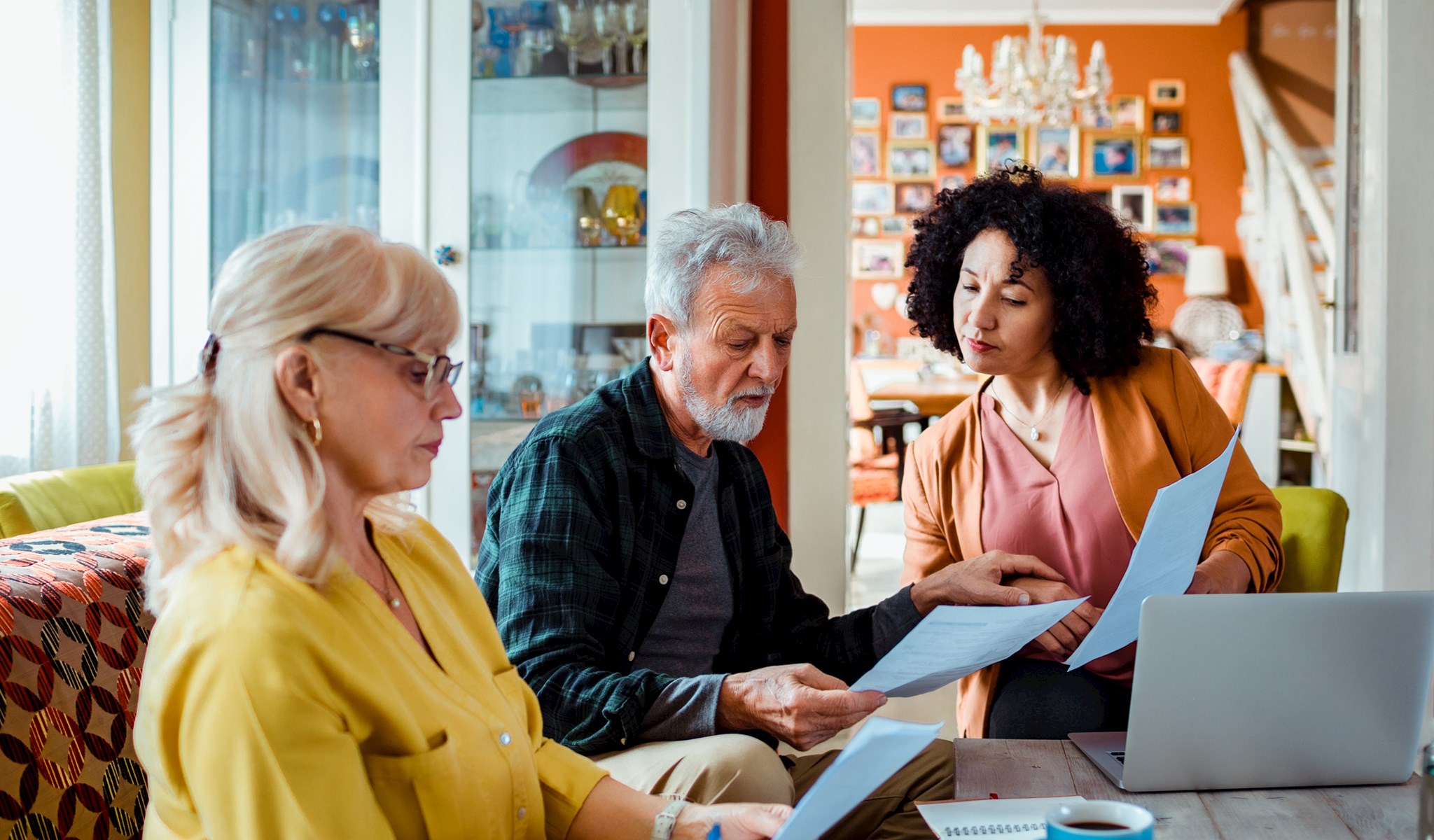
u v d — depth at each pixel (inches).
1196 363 207.9
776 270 54.7
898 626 58.1
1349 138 120.5
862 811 52.8
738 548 60.2
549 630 51.3
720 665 60.1
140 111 110.6
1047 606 47.9
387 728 34.7
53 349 100.9
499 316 104.0
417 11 102.0
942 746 56.3
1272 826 38.8
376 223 104.8
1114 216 68.6
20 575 49.0
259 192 105.1
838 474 106.0
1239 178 303.3
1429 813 34.2
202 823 32.5
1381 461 106.3
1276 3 287.9
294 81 104.3
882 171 314.8
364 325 35.1
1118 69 305.6
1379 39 105.4
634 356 103.2
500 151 103.0
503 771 38.8
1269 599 41.2
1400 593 41.7
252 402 34.2
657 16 99.7
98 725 48.4
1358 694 41.9
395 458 36.6
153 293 104.8
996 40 310.3
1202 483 49.4
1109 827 29.6
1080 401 68.7
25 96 98.7
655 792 47.4
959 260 71.1
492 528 57.6
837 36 103.9
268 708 31.8
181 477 34.7
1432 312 104.5
